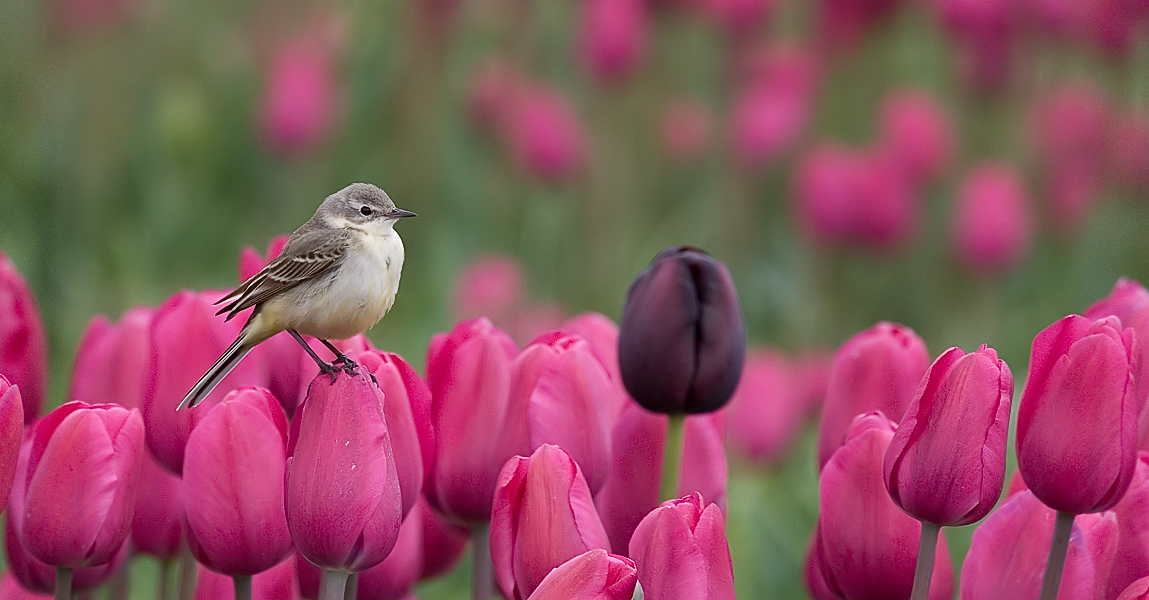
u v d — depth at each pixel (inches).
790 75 490.3
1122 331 130.3
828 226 460.4
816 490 351.9
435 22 511.5
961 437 127.8
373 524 130.3
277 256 184.2
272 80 476.4
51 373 379.2
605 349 180.4
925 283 498.9
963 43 491.2
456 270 479.2
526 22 525.3
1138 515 142.7
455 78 549.6
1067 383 127.6
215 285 471.5
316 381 131.1
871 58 561.3
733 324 149.3
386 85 525.7
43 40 458.3
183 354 152.0
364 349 175.3
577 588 114.0
